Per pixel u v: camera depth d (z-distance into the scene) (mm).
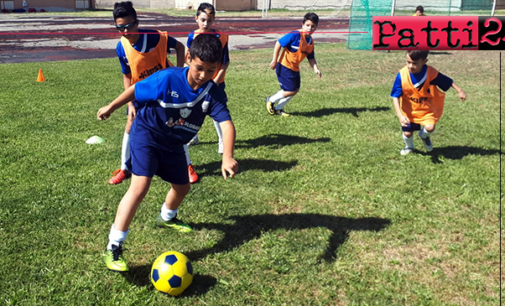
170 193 3402
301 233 3605
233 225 3719
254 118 6832
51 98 7805
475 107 7652
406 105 5191
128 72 4336
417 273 3141
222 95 2969
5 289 2865
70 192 4219
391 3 19938
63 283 2938
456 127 6504
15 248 3291
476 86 9469
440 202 4172
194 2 35156
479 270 3184
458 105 7793
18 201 3992
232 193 4293
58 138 5715
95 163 4949
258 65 11773
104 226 3643
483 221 3854
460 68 11766
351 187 4473
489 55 14102
